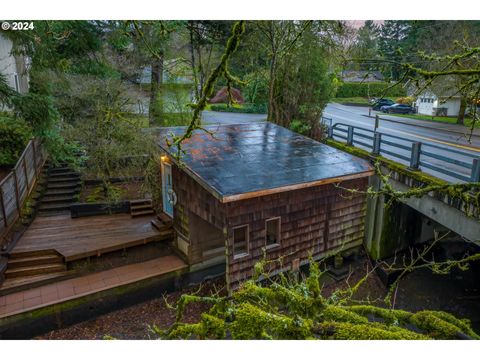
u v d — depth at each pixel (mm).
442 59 3363
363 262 10258
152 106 15344
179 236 9555
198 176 7754
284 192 8180
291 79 14711
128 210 11445
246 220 7793
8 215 9188
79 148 12656
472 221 6973
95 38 12406
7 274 8031
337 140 13180
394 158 10164
